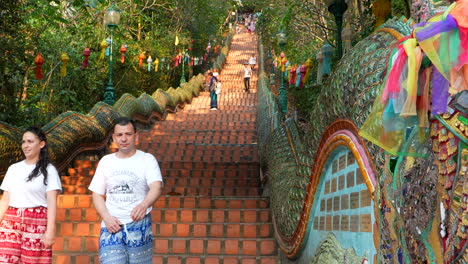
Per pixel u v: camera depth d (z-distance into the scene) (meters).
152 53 21.55
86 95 15.30
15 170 3.86
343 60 3.64
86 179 8.50
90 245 6.07
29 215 3.78
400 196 2.35
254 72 30.09
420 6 2.23
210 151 11.77
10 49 9.38
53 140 8.71
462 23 1.75
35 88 13.73
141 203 3.47
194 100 22.25
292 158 6.27
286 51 17.70
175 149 11.98
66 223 6.49
